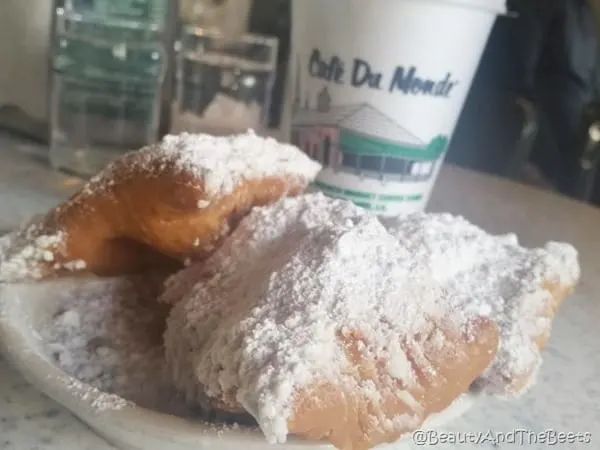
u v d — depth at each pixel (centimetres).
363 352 14
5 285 17
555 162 50
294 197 18
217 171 17
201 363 14
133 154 18
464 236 19
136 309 18
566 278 19
